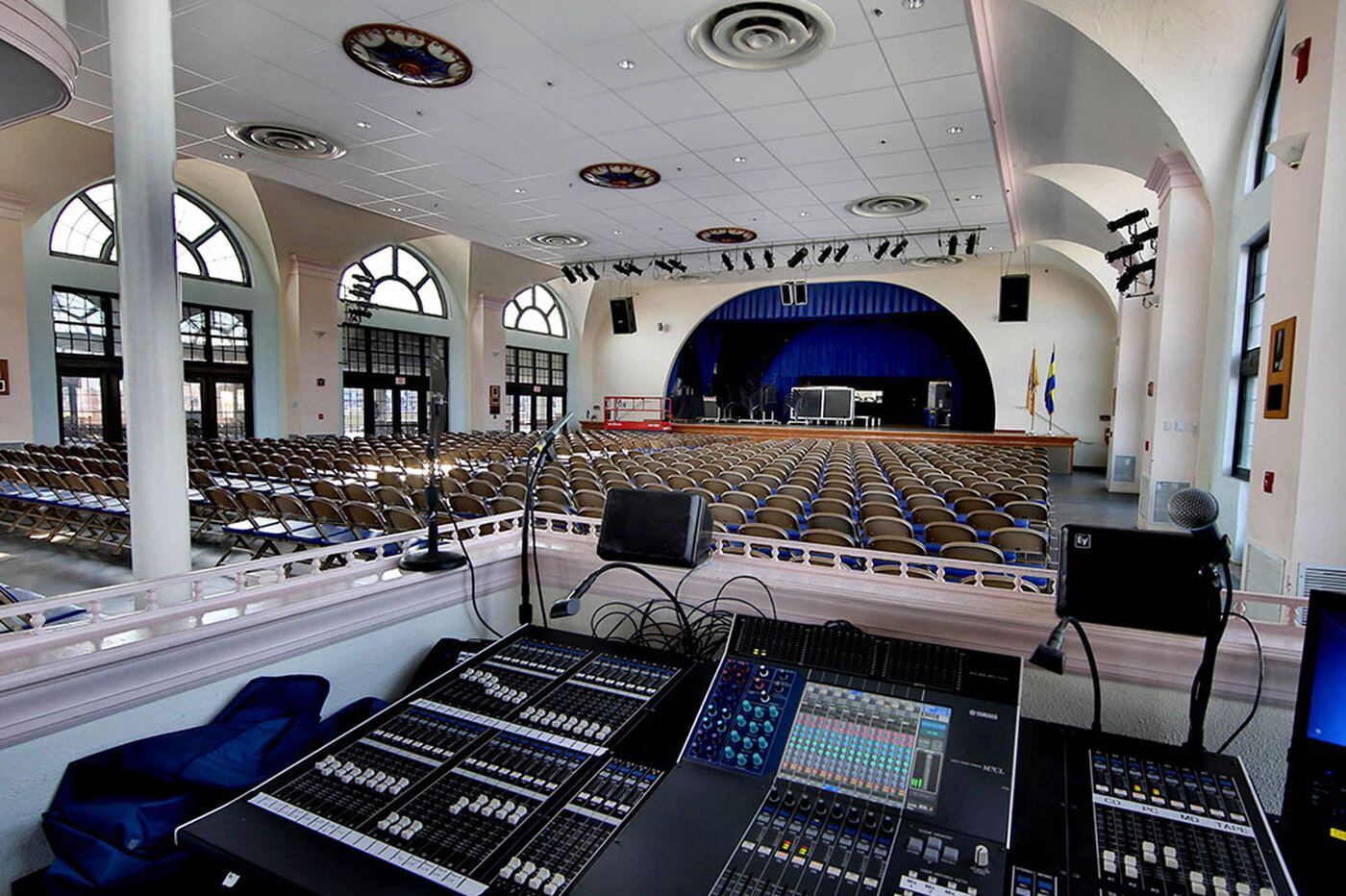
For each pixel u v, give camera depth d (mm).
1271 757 1392
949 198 8906
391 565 2012
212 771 1376
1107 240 10383
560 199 9234
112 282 10703
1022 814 1007
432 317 15672
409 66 5363
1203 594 1135
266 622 1625
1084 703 1526
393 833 1041
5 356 9023
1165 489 7102
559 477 6242
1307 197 3414
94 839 1238
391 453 9328
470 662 1497
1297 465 3379
